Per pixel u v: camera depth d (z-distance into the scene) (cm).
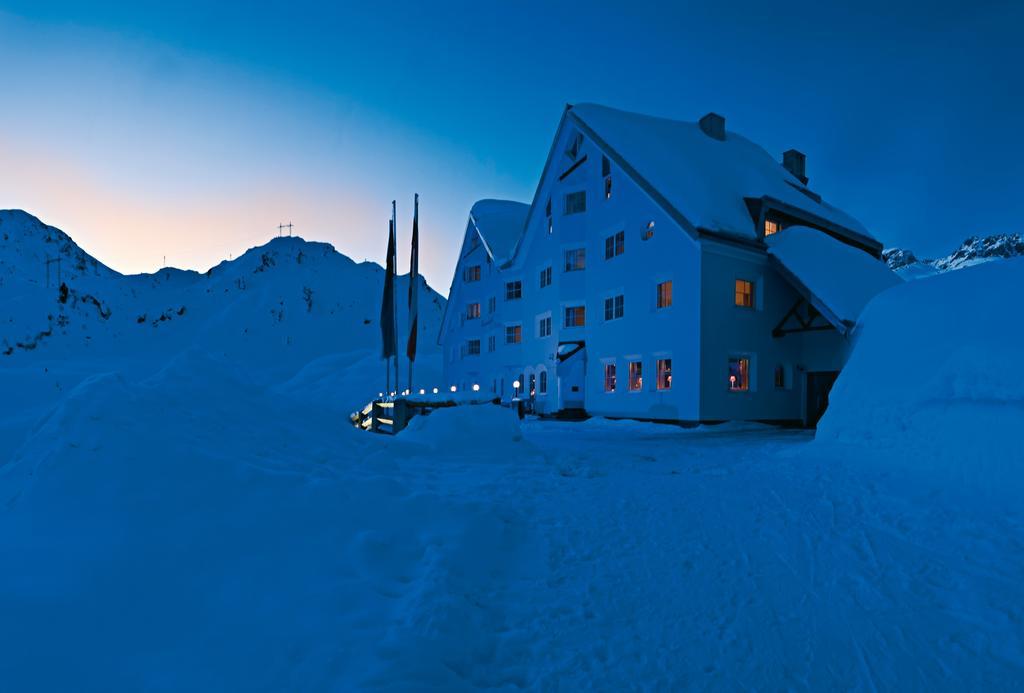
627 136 2628
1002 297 921
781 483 904
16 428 1297
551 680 366
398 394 1797
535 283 3309
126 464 462
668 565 560
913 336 1034
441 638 376
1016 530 621
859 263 2267
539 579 528
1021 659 397
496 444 1227
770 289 2375
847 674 379
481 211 4200
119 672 290
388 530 544
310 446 780
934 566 552
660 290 2336
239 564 410
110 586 346
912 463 877
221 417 693
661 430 2103
